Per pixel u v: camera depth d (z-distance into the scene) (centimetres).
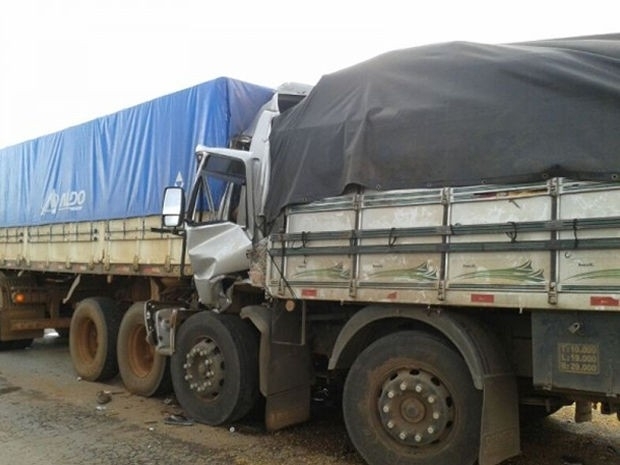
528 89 407
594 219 363
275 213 538
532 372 416
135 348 784
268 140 562
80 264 935
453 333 428
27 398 745
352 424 475
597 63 389
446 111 439
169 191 668
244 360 593
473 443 421
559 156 383
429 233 433
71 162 983
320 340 570
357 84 502
